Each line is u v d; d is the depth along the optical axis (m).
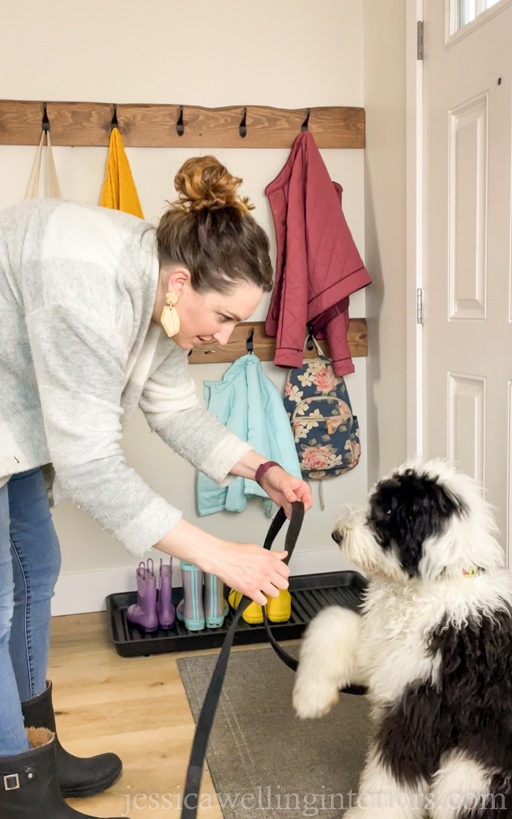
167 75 2.65
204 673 2.22
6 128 2.51
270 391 2.68
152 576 2.48
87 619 2.68
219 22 2.67
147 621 2.45
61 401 1.19
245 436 2.66
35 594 1.55
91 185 2.61
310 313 2.67
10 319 1.27
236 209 1.27
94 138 2.56
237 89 2.71
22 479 1.49
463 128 2.12
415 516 1.39
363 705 2.00
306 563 2.91
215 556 1.23
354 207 2.83
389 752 1.38
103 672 2.25
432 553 1.37
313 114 2.73
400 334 2.56
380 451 2.79
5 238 1.26
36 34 2.54
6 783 1.37
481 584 1.42
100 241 1.24
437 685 1.35
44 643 1.60
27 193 2.51
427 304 2.37
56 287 1.19
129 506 1.20
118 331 1.24
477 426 2.11
